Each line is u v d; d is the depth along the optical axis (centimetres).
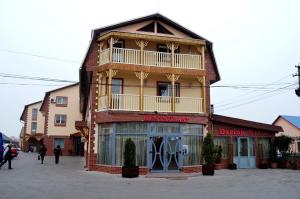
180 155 2062
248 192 1278
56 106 4469
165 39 2194
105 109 2072
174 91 2222
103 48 2220
